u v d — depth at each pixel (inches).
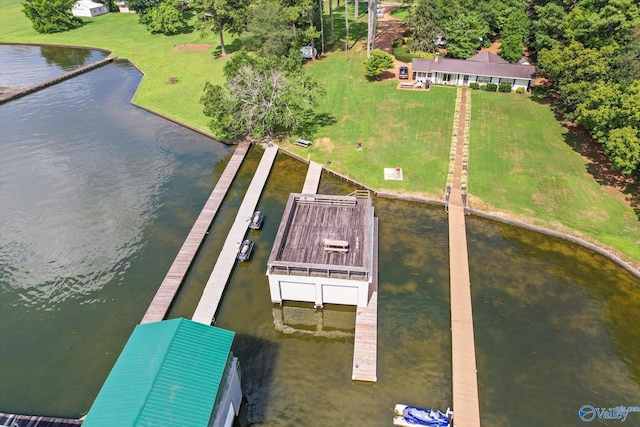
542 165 2164.1
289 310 1530.5
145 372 958.4
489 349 1373.0
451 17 3348.9
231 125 2453.2
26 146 2536.9
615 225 1808.6
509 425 1178.0
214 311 1496.1
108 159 2405.3
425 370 1322.6
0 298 1585.9
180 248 1792.6
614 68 2292.1
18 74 3575.3
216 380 979.3
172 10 4234.7
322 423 1190.9
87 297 1587.1
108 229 1902.1
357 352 1359.5
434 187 2073.1
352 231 1592.0
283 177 2236.7
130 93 3203.7
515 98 2844.5
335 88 3041.3
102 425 863.1
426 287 1593.3
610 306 1510.8
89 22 4822.8
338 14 4697.3
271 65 2481.5
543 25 3029.0
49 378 1322.6
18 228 1909.4
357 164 2258.9
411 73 3208.7
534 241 1781.5
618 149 1807.3
